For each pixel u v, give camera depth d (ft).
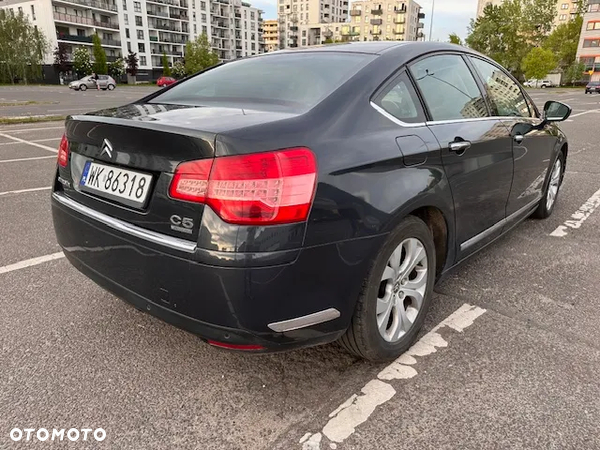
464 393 6.88
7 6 228.63
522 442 5.96
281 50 9.96
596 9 239.91
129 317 9.12
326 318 6.14
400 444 5.95
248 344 5.83
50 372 7.41
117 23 249.14
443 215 7.99
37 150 28.86
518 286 10.39
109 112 7.34
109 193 6.69
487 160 9.18
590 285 10.45
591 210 16.37
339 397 6.84
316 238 5.74
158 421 6.40
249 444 5.98
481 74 10.44
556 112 12.09
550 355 7.80
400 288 7.50
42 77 219.41
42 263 11.64
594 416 6.40
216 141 5.41
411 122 7.57
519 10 228.63
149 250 6.01
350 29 441.68
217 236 5.41
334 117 6.46
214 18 323.98
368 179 6.29
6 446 5.93
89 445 5.98
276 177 5.45
